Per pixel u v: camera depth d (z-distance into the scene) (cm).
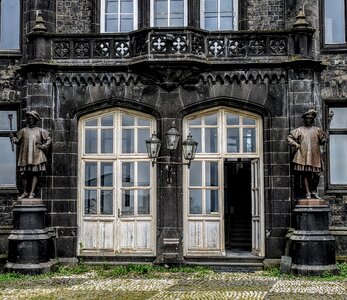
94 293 1409
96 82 1861
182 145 1812
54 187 1833
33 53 1852
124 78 1850
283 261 1712
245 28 1950
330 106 1934
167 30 1802
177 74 1812
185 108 1842
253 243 1859
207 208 1842
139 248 1844
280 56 1825
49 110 1842
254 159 1856
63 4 1984
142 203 1856
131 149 1872
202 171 1853
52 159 1841
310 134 1727
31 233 1708
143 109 1852
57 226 1825
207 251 1830
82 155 1875
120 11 2011
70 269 1764
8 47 2019
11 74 1983
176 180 1822
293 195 1784
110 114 1883
